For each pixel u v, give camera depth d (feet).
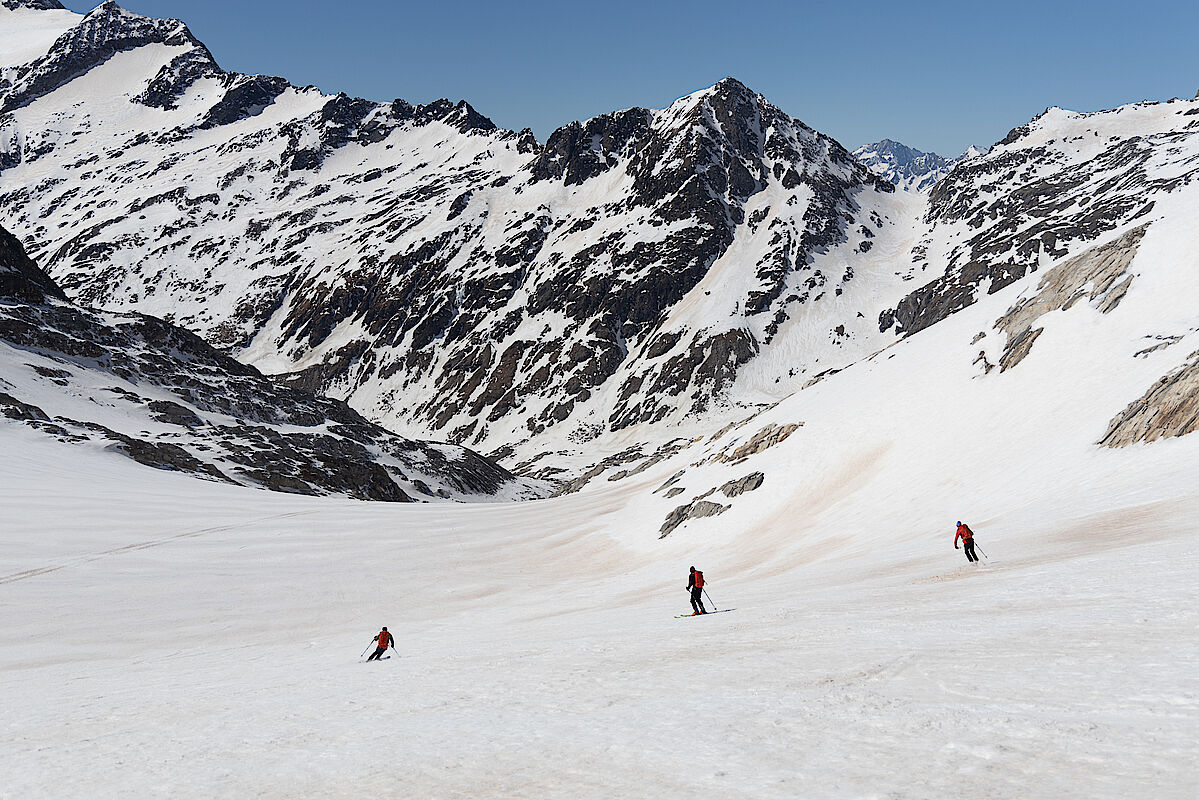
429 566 209.15
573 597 153.79
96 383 419.74
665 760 27.76
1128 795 19.92
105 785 32.32
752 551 174.50
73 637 140.46
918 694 32.94
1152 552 63.67
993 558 83.87
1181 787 19.90
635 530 232.53
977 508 141.18
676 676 43.70
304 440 435.12
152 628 148.15
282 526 246.06
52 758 38.99
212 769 33.04
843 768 24.88
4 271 471.62
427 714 40.91
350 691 53.06
